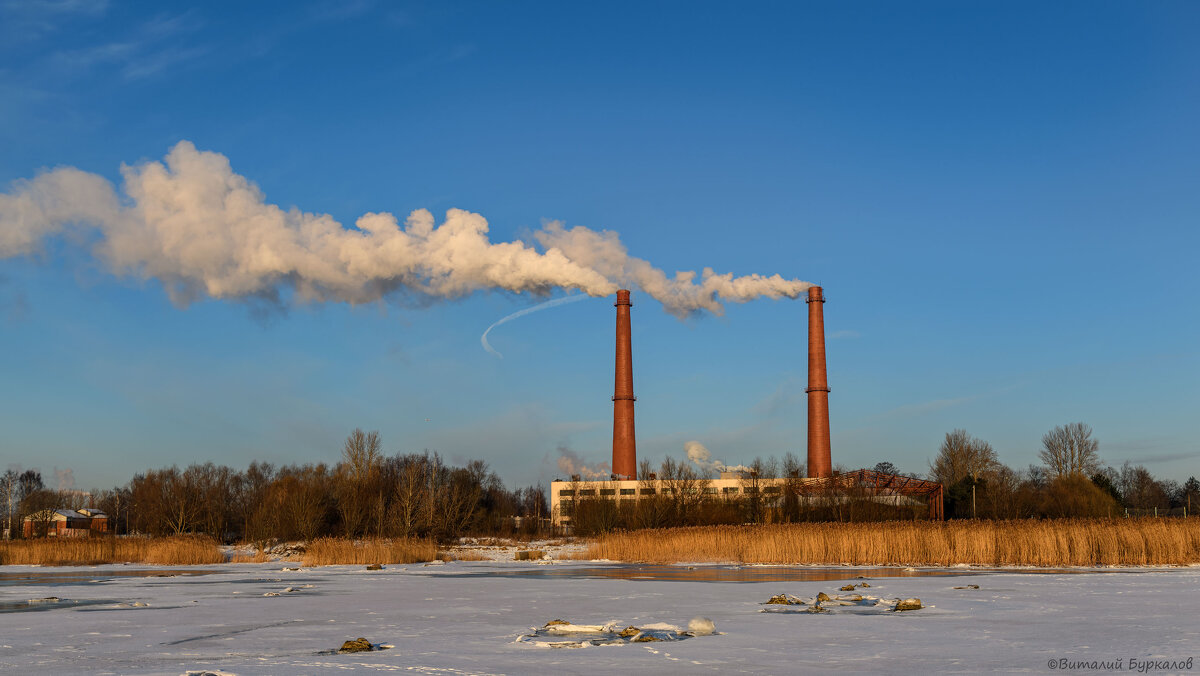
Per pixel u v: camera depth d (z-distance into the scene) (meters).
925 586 38.44
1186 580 40.78
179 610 31.66
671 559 66.44
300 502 94.94
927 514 110.12
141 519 122.75
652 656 19.50
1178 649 19.88
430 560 71.38
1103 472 130.12
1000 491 114.31
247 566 66.00
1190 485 171.62
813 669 17.78
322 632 24.98
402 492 105.38
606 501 113.75
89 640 23.52
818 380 140.50
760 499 114.12
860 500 105.19
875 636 22.66
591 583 44.25
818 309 142.50
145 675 17.66
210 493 115.69
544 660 19.11
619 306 147.50
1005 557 53.91
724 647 20.81
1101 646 20.48
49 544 70.19
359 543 75.75
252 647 21.91
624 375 145.75
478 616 29.17
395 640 22.95
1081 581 40.53
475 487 128.12
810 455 139.38
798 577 46.62
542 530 138.75
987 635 22.66
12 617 29.42
